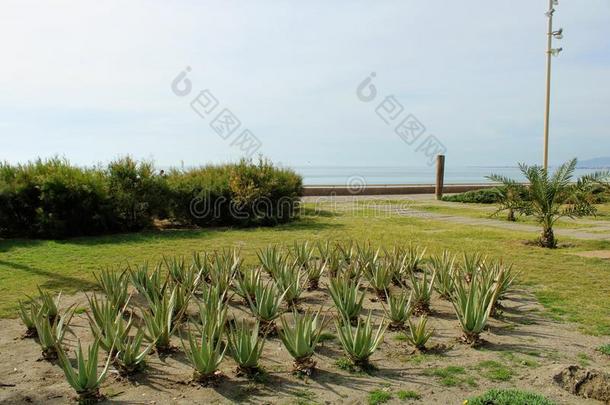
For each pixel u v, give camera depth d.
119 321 4.71
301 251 8.54
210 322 4.80
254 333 4.61
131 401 3.94
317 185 32.69
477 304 5.29
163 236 12.84
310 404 3.90
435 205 23.05
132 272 6.93
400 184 35.53
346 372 4.54
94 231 13.21
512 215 17.31
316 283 7.59
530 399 3.81
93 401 3.91
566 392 4.10
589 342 5.37
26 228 12.80
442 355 4.96
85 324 5.77
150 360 4.75
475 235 13.42
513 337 5.53
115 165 13.79
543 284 7.95
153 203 14.12
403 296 5.95
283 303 6.60
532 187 11.84
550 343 5.32
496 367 4.64
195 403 3.91
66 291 7.16
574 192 11.66
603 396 3.96
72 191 12.52
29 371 4.49
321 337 5.43
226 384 4.25
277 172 15.95
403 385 4.26
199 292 7.12
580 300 7.02
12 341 5.24
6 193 12.32
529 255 10.43
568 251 11.02
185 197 14.87
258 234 13.31
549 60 21.56
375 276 7.08
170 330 5.34
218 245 11.42
